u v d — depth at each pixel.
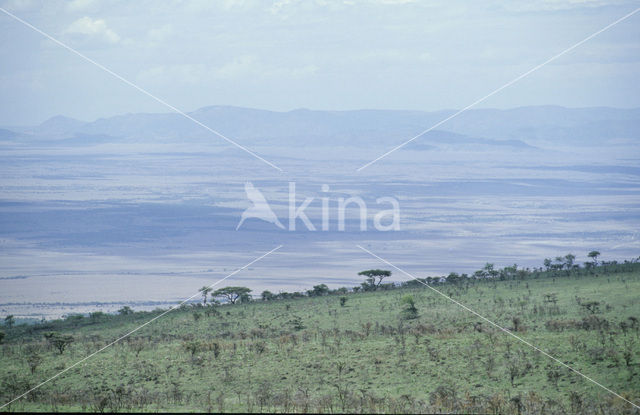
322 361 32.66
